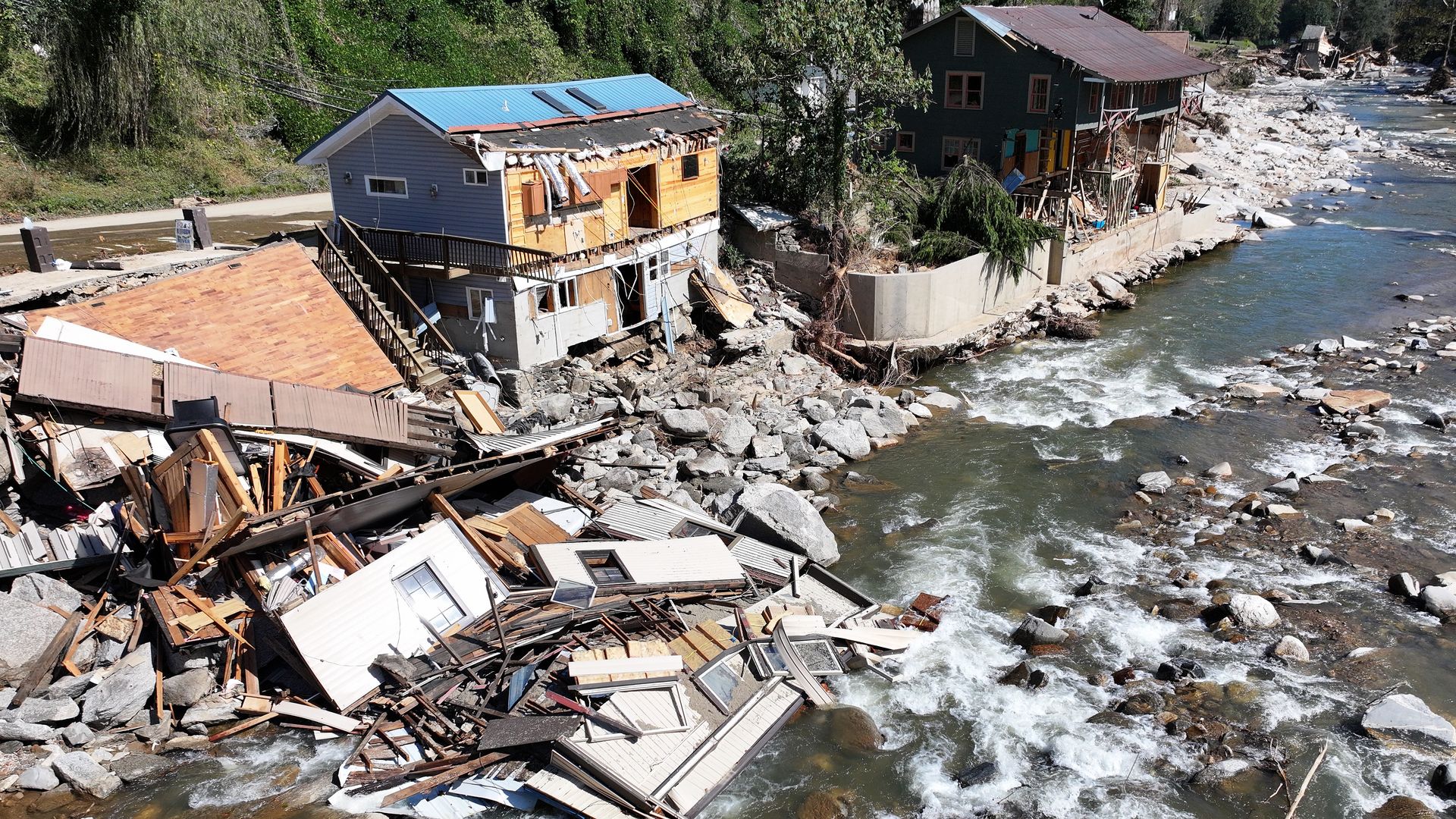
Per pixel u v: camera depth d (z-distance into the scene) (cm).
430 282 2741
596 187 2783
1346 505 2394
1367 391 3014
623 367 2922
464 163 2558
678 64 6209
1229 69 10719
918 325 3284
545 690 1645
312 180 4022
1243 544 2238
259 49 4228
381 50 4769
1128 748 1636
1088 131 4306
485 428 2355
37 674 1638
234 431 1948
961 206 3619
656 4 6309
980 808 1523
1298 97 9906
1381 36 13550
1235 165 6312
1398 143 7419
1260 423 2862
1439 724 1641
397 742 1588
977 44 4128
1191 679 1792
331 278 2647
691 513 2255
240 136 4066
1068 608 2005
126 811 1485
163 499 1788
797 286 3438
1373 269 4300
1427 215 5206
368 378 2447
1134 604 2023
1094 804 1527
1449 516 2330
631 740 1566
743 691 1725
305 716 1627
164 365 2027
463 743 1582
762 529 2200
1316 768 1583
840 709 1733
